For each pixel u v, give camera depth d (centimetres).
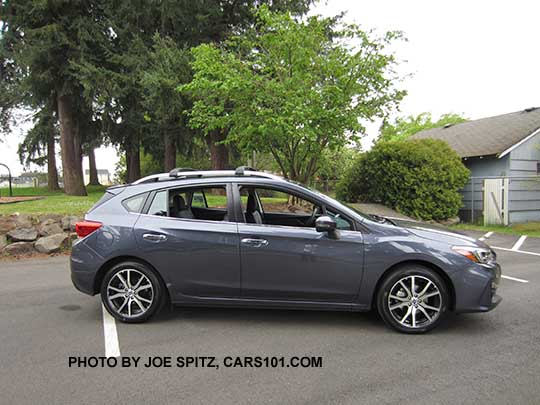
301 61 1079
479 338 390
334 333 405
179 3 1461
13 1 1576
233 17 1672
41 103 1897
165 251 423
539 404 273
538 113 1742
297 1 1559
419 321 404
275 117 1030
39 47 1488
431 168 1371
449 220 1406
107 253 429
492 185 1465
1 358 349
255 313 468
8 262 776
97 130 2253
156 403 278
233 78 1013
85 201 1327
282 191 439
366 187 1616
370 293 407
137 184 459
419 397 284
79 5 1628
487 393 288
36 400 282
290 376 317
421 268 402
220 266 420
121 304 438
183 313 468
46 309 484
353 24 1105
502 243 1025
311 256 409
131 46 1521
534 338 390
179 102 1412
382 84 1122
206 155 2939
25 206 1108
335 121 1080
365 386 300
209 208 499
